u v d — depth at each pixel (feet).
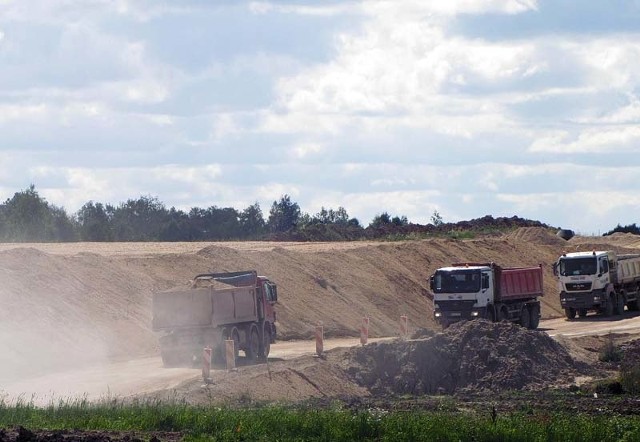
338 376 169.68
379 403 150.71
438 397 163.84
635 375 172.04
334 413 115.96
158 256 253.03
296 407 134.72
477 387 174.50
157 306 174.40
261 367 162.81
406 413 130.82
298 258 279.08
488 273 235.61
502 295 240.53
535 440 105.50
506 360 178.91
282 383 156.97
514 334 186.39
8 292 193.77
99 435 95.20
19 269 205.87
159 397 136.77
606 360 201.05
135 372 166.81
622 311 293.64
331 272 279.49
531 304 258.16
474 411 141.08
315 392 160.35
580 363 189.67
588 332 244.83
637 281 304.30
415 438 105.70
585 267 283.38
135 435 98.58
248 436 103.65
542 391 169.07
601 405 148.66
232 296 178.40
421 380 174.81
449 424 111.04
